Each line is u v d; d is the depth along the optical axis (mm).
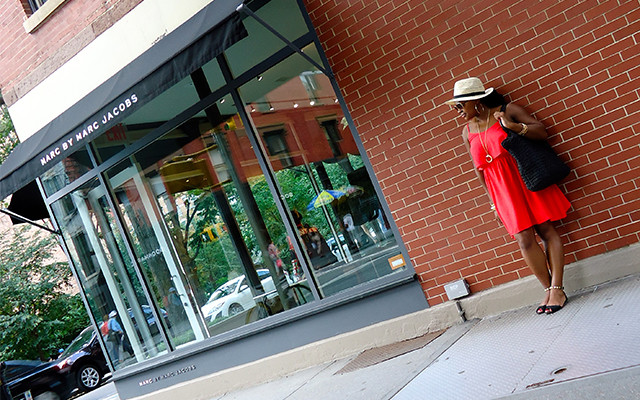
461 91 6055
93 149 9492
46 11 9227
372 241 7363
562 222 6277
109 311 9898
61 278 22422
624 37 5898
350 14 7016
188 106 8367
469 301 6789
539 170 5859
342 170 7391
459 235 6820
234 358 8547
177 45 6625
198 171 8594
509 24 6305
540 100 6238
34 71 9578
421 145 6871
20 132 9906
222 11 6336
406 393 5277
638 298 5332
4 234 22797
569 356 4672
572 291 6246
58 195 10031
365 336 7418
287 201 7906
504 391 4500
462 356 5699
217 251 8664
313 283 7836
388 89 6941
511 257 6594
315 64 6949
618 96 5973
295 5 7312
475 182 6676
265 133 7871
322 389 6496
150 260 9352
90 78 8945
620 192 6047
